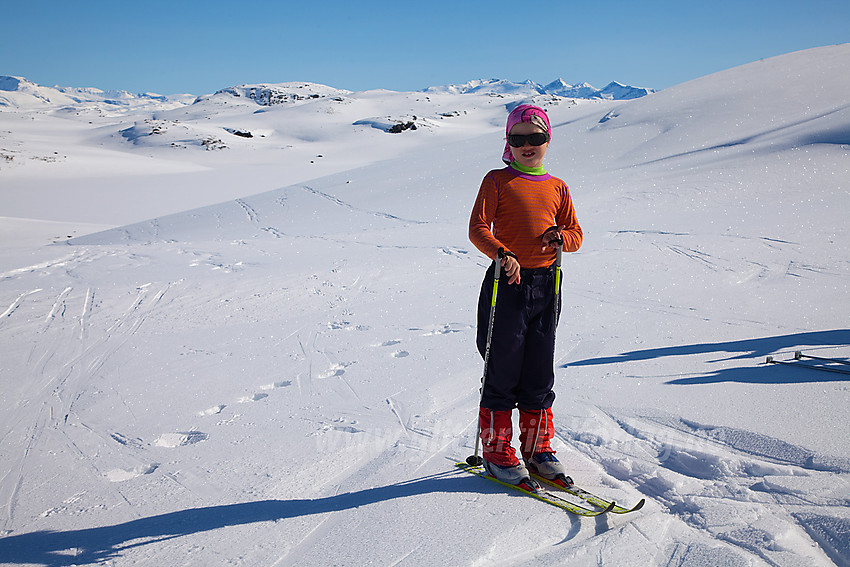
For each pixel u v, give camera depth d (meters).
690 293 6.95
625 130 25.34
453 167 25.44
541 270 2.65
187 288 8.16
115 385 4.58
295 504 2.56
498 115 120.50
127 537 2.32
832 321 5.47
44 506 2.64
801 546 2.02
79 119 128.12
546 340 2.68
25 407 4.15
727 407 3.31
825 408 3.17
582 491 2.52
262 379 4.59
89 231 21.83
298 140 91.94
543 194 2.68
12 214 29.80
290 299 7.49
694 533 2.18
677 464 2.78
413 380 4.34
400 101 133.38
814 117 20.91
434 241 12.16
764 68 28.89
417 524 2.29
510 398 2.72
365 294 7.70
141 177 47.31
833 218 10.74
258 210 21.38
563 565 1.98
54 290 8.07
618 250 9.78
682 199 14.15
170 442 3.54
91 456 3.25
